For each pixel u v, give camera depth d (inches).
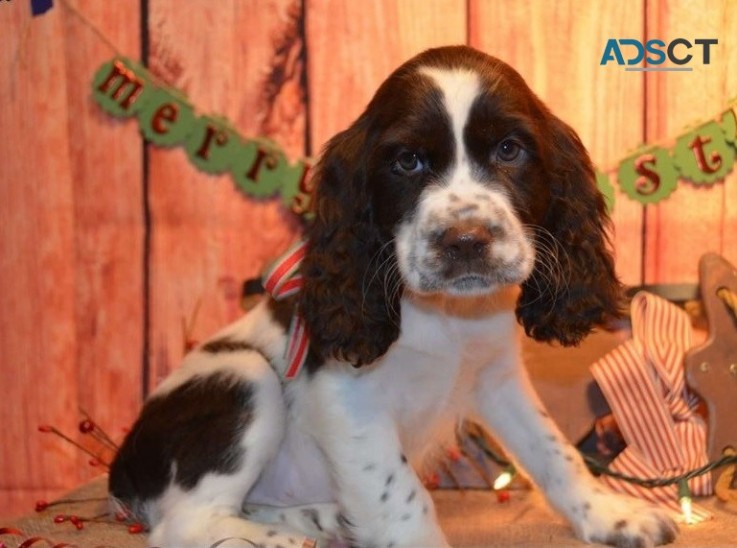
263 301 32.7
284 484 30.8
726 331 32.4
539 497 32.1
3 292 37.7
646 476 31.7
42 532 30.1
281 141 36.9
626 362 32.8
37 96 36.9
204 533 27.5
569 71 36.2
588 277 29.3
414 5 36.2
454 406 30.8
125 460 30.3
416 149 26.7
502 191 26.6
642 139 36.3
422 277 25.9
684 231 36.6
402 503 27.5
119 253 37.5
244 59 36.6
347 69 36.5
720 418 32.0
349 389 28.2
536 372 34.6
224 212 37.3
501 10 36.1
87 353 37.9
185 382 29.9
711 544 27.4
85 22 36.5
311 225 29.4
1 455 38.2
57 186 37.3
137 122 36.9
